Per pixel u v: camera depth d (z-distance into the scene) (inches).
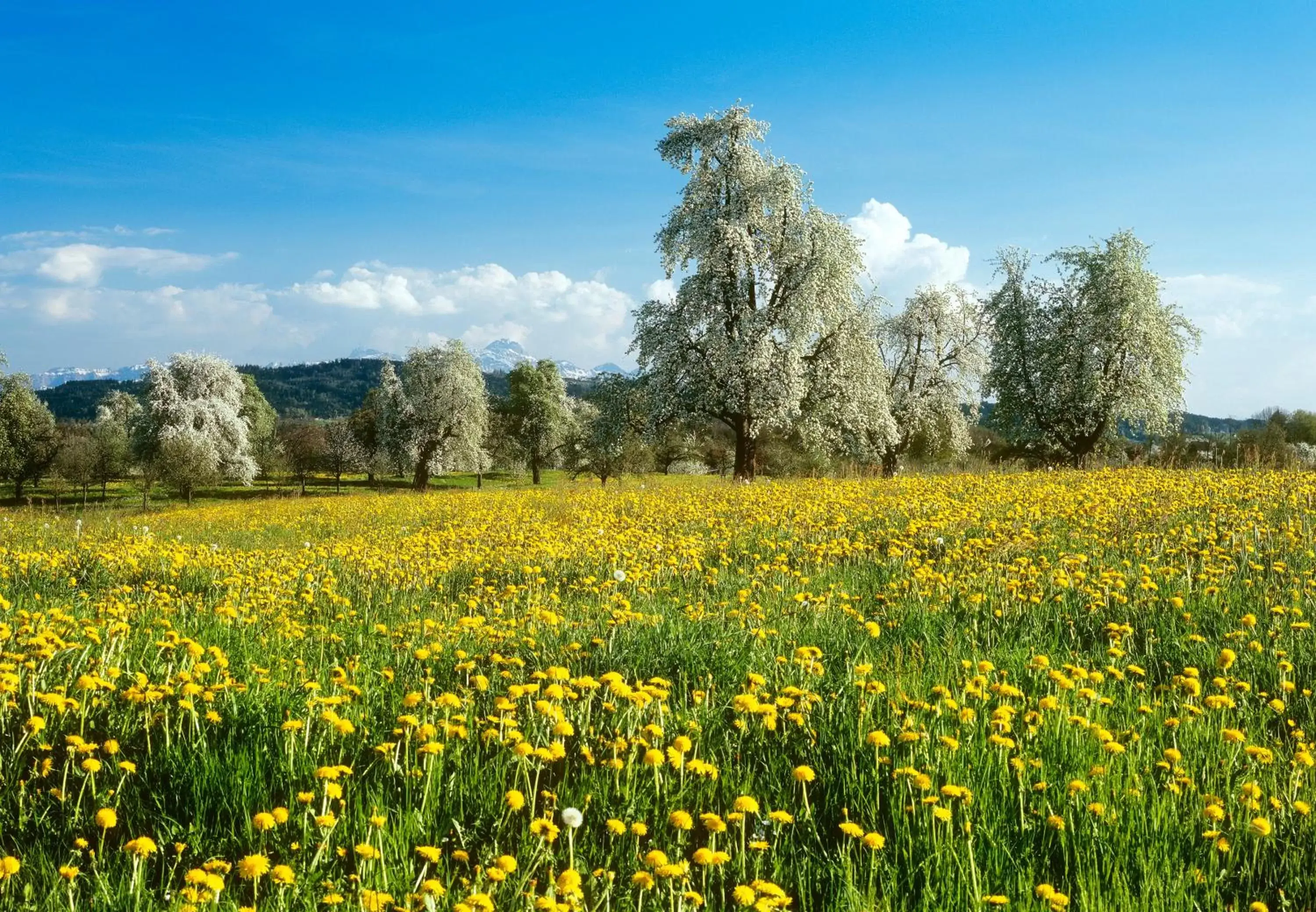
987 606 271.1
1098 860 119.3
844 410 1218.6
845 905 110.0
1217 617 243.3
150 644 209.2
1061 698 172.2
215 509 1102.4
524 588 340.5
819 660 207.6
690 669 211.0
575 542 461.1
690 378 1182.9
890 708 170.2
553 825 118.9
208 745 152.8
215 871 110.7
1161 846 121.1
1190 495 485.1
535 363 3034.0
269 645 238.5
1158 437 1401.3
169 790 140.0
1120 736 159.3
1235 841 122.9
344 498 1273.4
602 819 134.3
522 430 2746.1
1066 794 134.3
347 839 125.6
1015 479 717.3
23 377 2652.6
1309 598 247.9
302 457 2923.2
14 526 780.0
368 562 419.5
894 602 286.4
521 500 902.4
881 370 1251.2
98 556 430.9
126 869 116.2
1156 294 1369.3
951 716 165.6
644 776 147.3
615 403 1242.0
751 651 220.1
